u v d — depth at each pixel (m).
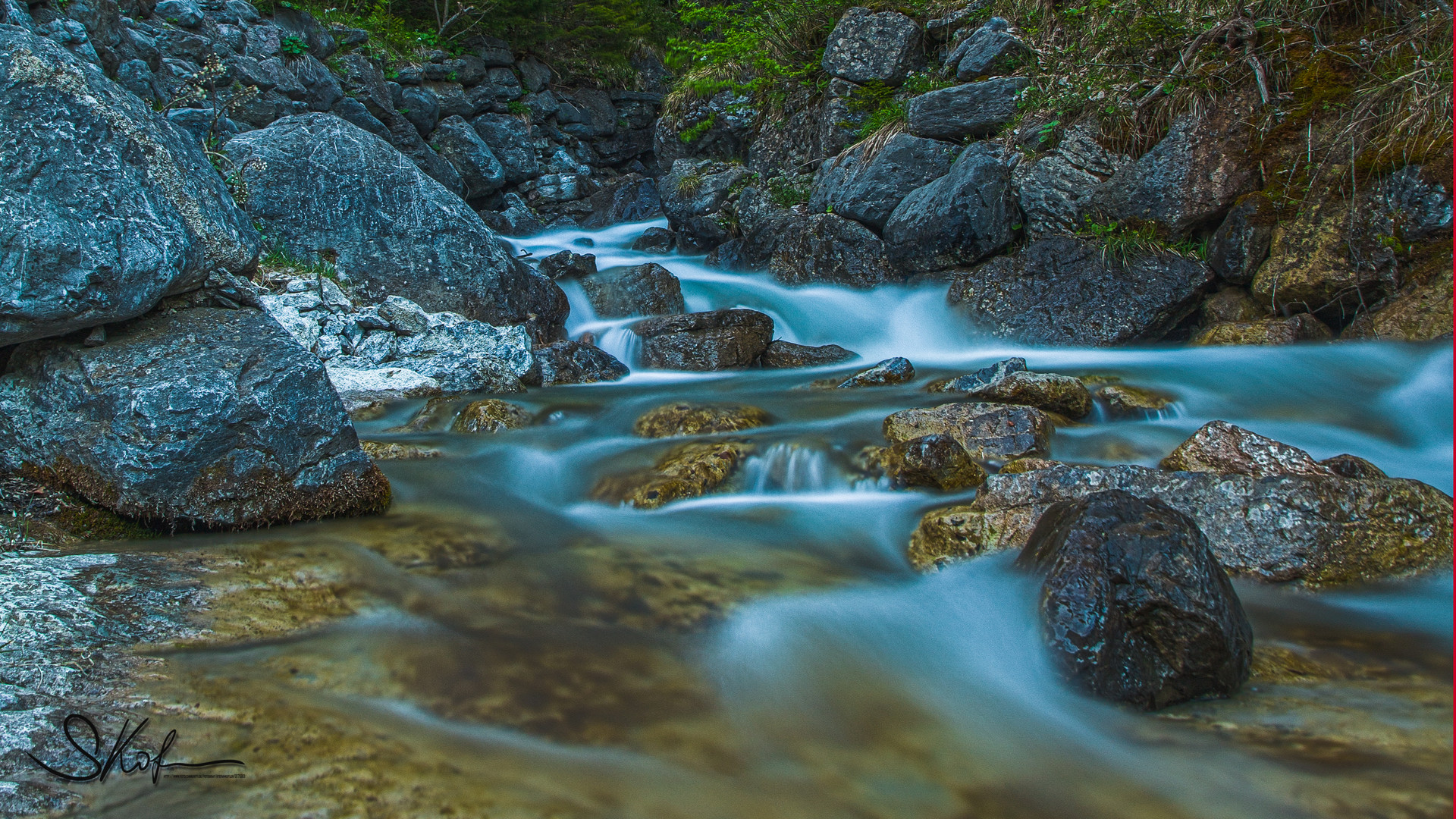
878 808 2.10
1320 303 7.36
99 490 3.60
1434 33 7.41
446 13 17.23
